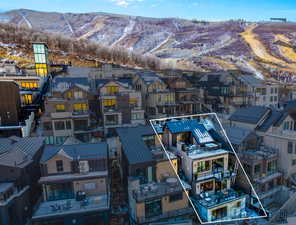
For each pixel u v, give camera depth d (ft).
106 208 61.36
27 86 147.33
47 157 66.69
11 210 59.11
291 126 97.55
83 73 185.68
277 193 81.30
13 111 108.06
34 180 71.46
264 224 57.67
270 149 89.20
